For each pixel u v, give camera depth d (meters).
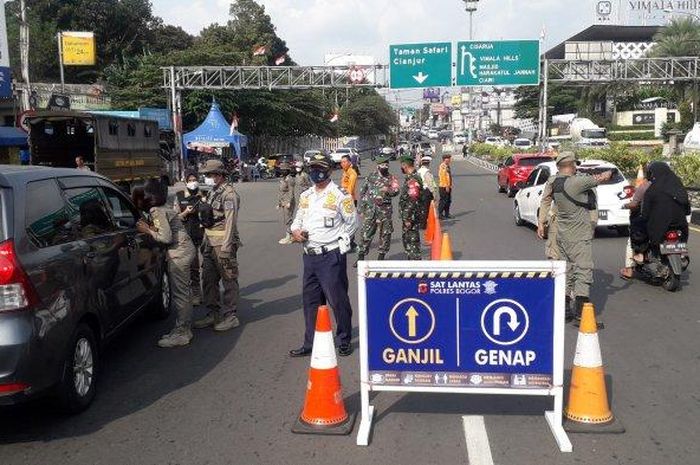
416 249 10.69
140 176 23.50
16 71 49.25
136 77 43.47
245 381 5.70
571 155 7.23
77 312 4.98
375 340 4.50
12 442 4.58
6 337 4.31
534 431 4.57
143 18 66.31
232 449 4.40
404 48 34.38
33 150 21.56
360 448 4.36
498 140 79.25
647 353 6.20
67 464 4.25
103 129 20.34
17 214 4.56
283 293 9.16
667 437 4.44
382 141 104.75
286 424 4.79
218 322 7.40
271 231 16.45
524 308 4.35
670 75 36.00
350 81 35.22
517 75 34.34
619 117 71.88
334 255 6.18
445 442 4.43
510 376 4.41
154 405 5.20
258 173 41.44
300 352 6.37
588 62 35.66
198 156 38.06
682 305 7.96
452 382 4.45
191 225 8.23
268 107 47.97
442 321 4.42
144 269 6.91
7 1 56.28
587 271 7.12
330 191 6.20
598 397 4.59
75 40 38.22
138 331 7.37
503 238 13.83
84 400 5.10
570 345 6.48
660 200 8.48
